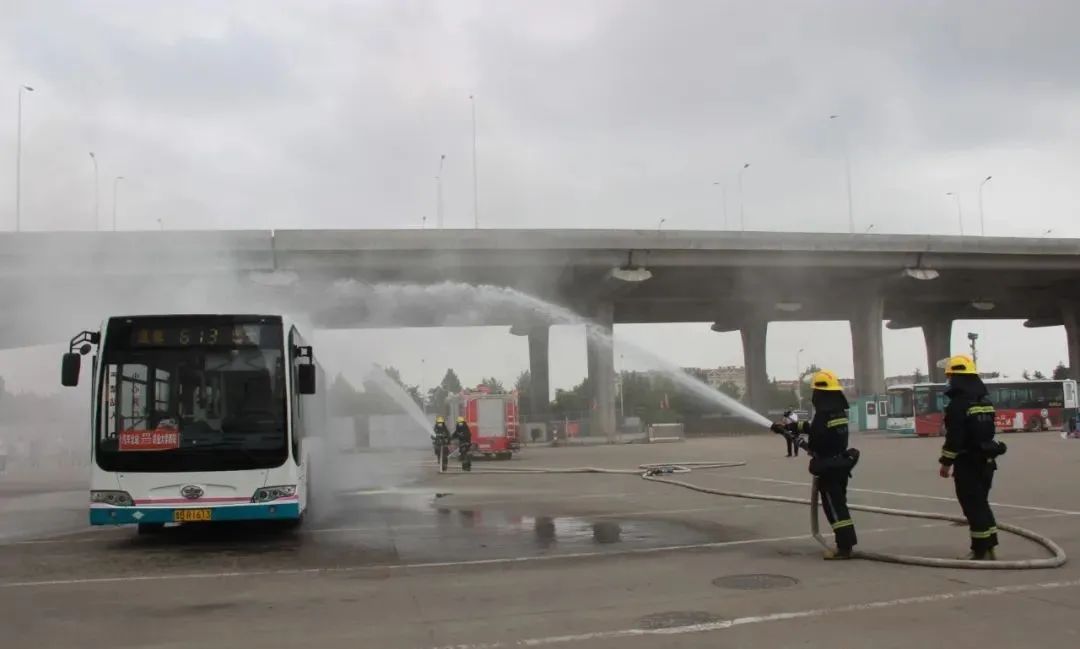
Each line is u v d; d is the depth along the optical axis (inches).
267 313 443.2
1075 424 1631.4
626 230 1726.1
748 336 2824.8
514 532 465.1
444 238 1593.3
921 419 1758.1
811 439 353.1
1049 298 2652.6
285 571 356.2
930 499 570.9
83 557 403.2
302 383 447.5
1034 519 453.4
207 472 417.1
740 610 265.6
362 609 280.7
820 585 299.4
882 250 1903.3
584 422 2224.4
